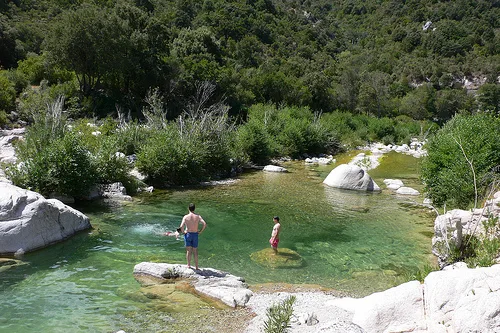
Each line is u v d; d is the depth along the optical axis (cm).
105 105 4047
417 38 12762
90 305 914
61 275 1079
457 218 1249
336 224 1662
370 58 11638
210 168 2636
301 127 3844
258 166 3139
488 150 1650
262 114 4109
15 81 3938
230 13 9831
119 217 1619
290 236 1493
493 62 10769
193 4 9600
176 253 1272
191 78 4434
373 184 2395
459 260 1115
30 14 6147
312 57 10406
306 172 2952
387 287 1068
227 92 4684
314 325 807
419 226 1659
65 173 1691
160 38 4556
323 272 1170
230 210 1811
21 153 1781
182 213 1712
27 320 839
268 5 12281
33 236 1259
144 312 887
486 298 625
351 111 6925
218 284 1027
